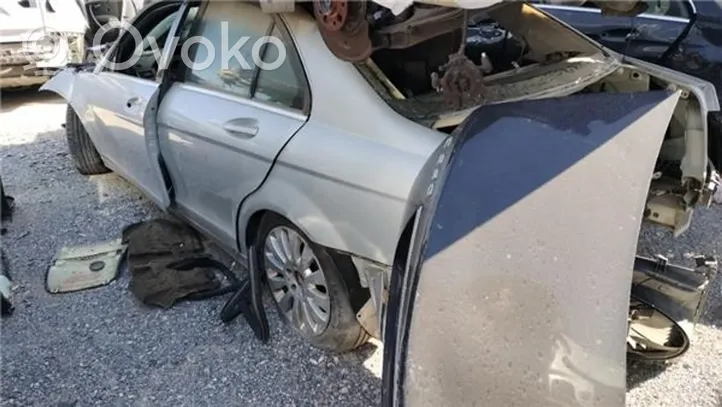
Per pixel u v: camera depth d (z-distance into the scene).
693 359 2.66
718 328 2.86
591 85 2.63
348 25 1.88
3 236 3.94
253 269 2.86
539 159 1.55
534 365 1.46
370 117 2.21
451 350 1.46
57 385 2.63
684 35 3.70
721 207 4.01
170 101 3.17
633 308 2.47
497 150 1.58
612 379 1.45
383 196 2.08
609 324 1.46
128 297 3.24
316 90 2.38
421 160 2.02
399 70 2.60
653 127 1.61
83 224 4.09
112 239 3.86
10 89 7.82
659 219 2.75
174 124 3.08
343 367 2.68
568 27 2.85
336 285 2.46
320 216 2.32
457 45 2.55
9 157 5.45
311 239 2.39
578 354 1.46
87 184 4.79
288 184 2.42
